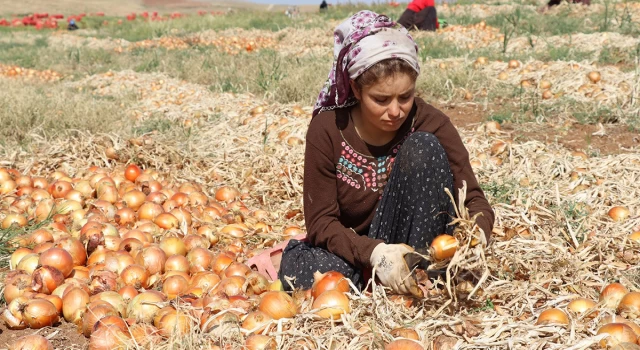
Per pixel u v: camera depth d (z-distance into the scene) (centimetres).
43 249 369
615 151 623
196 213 466
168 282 336
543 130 698
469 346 259
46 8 5853
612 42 1227
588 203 459
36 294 327
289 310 285
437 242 274
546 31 1555
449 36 1564
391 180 300
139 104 996
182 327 278
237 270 340
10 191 521
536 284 321
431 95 883
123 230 420
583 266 344
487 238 293
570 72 888
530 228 407
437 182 289
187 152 646
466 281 284
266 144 675
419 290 284
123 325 278
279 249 360
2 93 913
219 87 1102
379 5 2656
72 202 472
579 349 246
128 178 549
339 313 279
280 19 2544
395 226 302
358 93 287
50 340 297
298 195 551
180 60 1520
